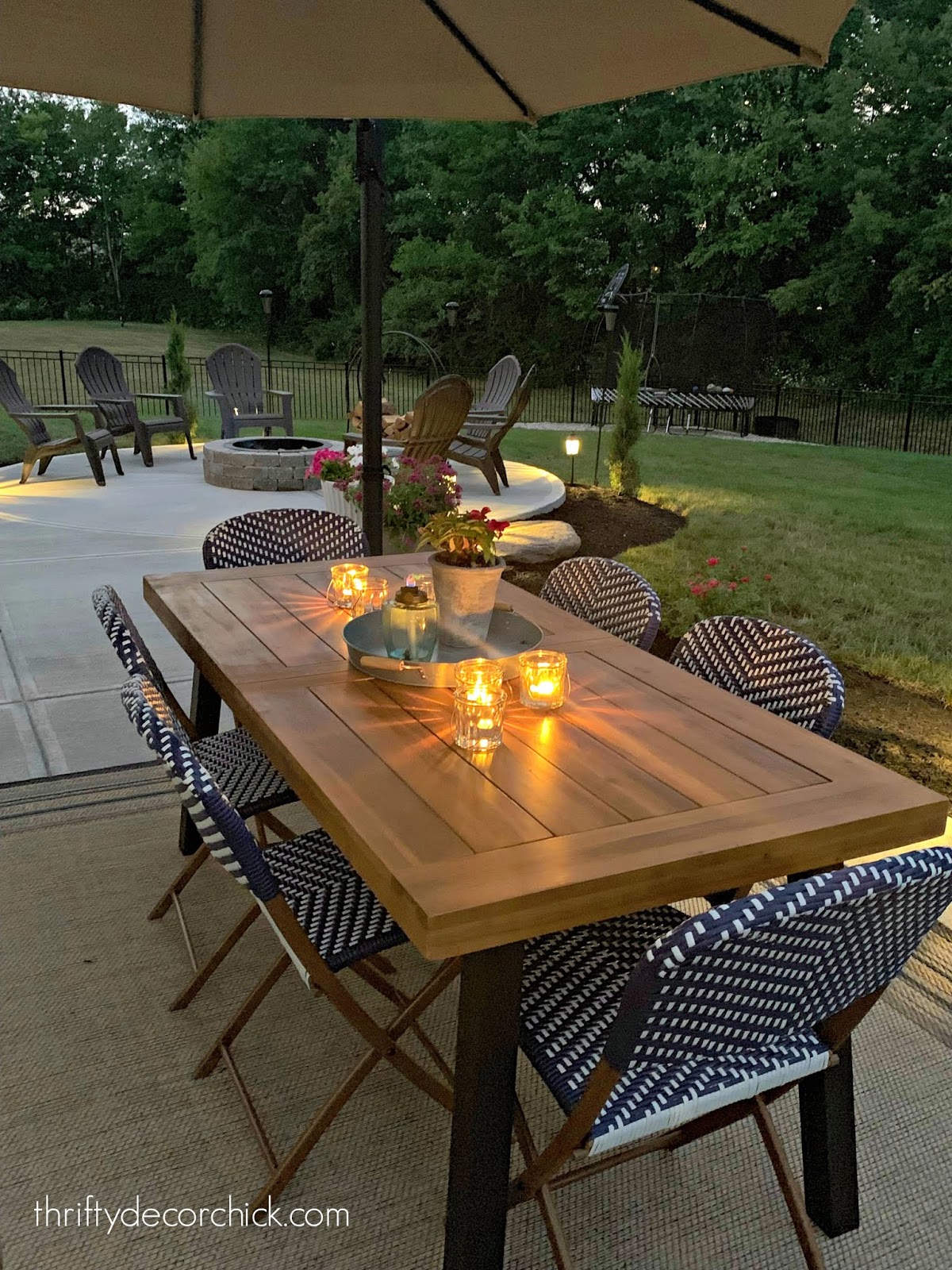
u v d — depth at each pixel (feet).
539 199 74.74
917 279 58.39
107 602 7.28
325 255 86.17
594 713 6.73
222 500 25.89
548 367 77.46
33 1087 6.85
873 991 4.97
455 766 5.85
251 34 7.33
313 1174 6.27
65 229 96.63
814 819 5.31
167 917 8.71
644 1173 6.40
